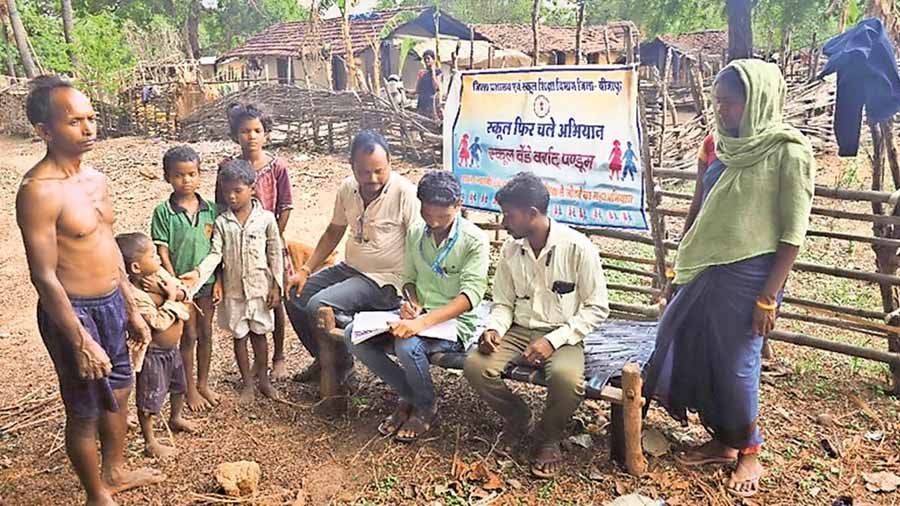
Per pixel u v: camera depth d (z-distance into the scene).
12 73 22.14
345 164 13.31
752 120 3.12
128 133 18.61
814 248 7.37
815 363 4.66
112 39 20.30
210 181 12.38
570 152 4.65
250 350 5.31
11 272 7.64
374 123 13.80
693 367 3.46
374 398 4.44
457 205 3.80
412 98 19.50
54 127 2.87
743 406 3.33
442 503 3.38
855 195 4.24
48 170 2.92
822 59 15.72
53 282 2.86
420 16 23.30
